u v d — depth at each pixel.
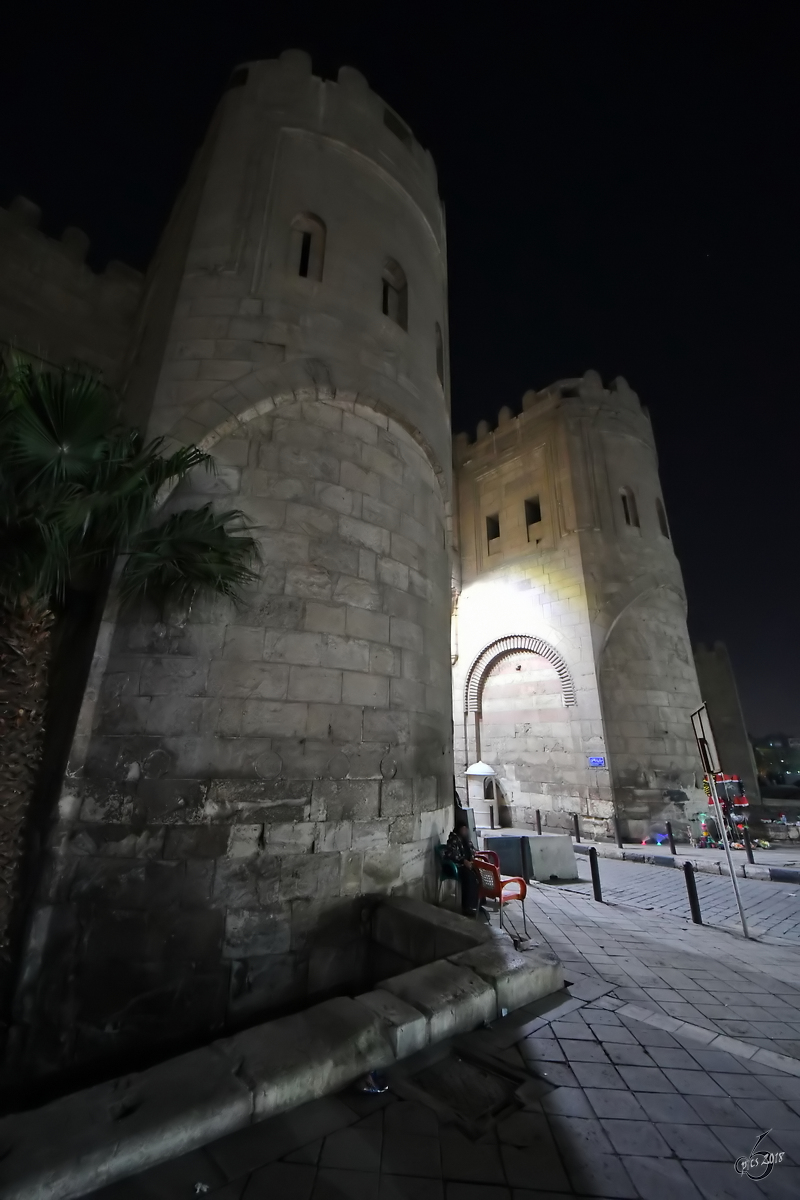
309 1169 2.54
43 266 10.72
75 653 6.16
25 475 4.54
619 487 18.67
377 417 8.16
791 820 16.95
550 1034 3.95
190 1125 2.62
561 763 16.52
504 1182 2.52
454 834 7.17
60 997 4.92
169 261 9.58
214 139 9.44
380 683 6.91
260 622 6.30
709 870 11.46
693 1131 2.90
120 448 5.29
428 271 10.48
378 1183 2.48
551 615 17.73
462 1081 3.31
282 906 5.60
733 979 5.36
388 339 8.67
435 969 4.45
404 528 7.93
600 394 19.78
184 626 6.05
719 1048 3.82
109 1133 2.47
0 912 4.84
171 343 7.45
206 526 6.01
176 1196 2.34
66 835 5.32
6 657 4.94
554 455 19.28
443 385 10.46
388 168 10.09
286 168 8.94
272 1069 3.02
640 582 17.45
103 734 5.64
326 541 7.00
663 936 6.97
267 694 6.08
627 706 16.20
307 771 6.05
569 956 5.98
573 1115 3.02
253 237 8.26
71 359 10.42
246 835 5.61
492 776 17.41
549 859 10.58
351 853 6.12
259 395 7.13
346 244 8.84
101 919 5.14
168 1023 5.00
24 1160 2.29
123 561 6.04
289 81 9.76
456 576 20.47
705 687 31.59
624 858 13.11
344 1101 3.07
